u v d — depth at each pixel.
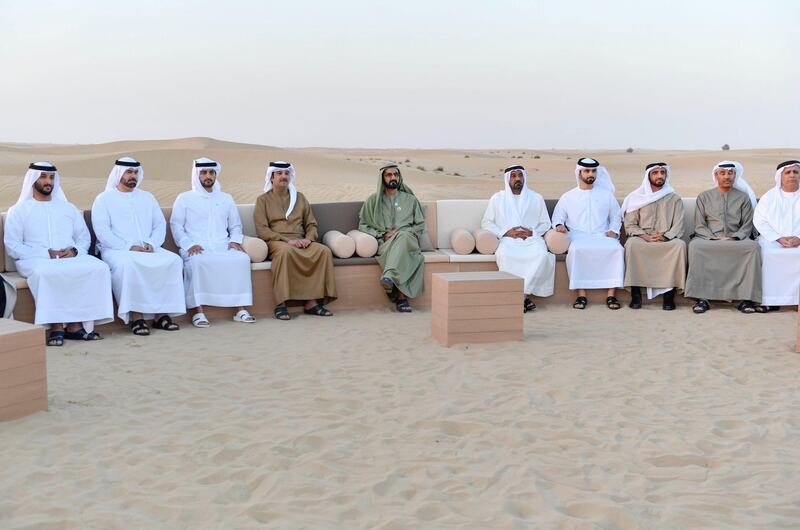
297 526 3.36
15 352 4.78
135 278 7.56
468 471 4.01
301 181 33.44
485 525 3.38
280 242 8.55
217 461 4.14
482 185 36.47
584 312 8.66
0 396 4.73
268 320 8.27
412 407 5.12
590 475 3.97
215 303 8.14
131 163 8.12
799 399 5.32
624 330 7.62
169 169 37.91
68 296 7.20
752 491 3.75
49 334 7.27
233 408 5.09
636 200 9.30
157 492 3.73
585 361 6.33
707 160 55.66
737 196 9.10
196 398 5.34
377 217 9.09
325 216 9.35
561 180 46.66
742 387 5.63
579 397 5.36
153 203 8.34
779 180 8.95
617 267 8.94
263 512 3.51
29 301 7.37
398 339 7.20
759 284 8.59
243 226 9.12
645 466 4.10
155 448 4.33
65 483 3.82
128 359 6.50
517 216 9.25
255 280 8.52
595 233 9.40
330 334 7.49
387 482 3.85
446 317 6.85
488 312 6.93
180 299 7.79
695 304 9.16
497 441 4.49
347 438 4.53
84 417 4.89
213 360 6.45
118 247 7.94
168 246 8.76
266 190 9.01
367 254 8.87
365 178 36.16
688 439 4.50
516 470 4.02
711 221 9.11
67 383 5.72
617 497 3.66
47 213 7.70
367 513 3.51
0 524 3.38
